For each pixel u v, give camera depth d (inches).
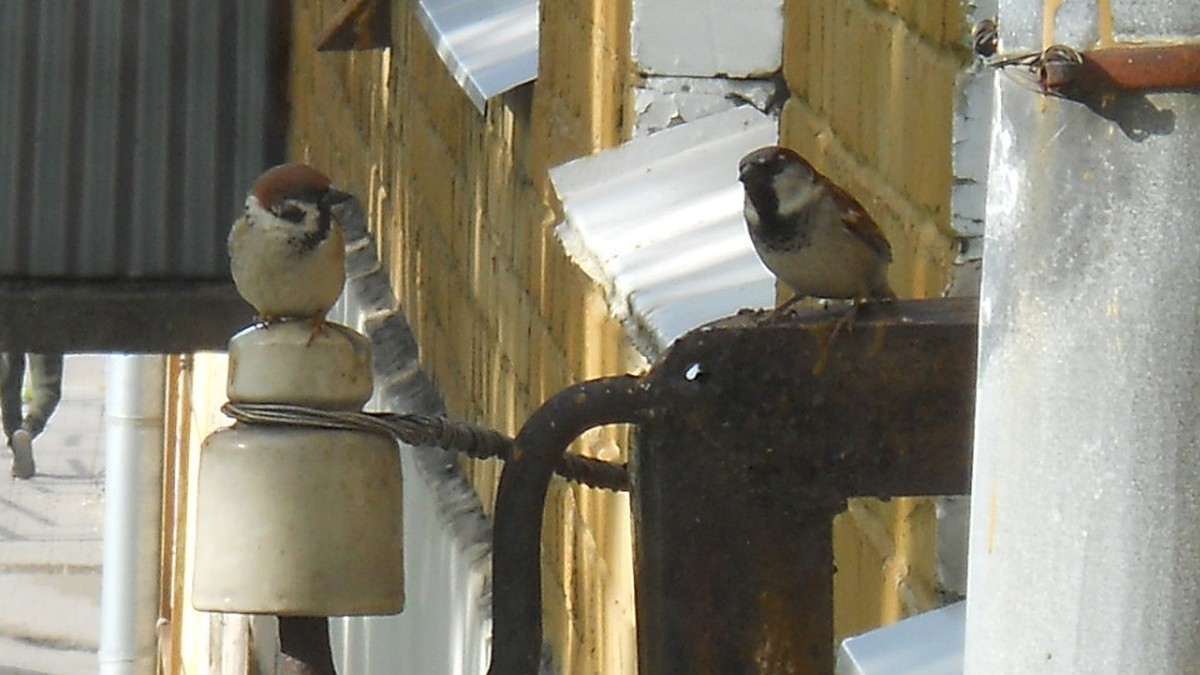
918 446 156.9
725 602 159.0
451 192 427.5
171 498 1137.4
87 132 660.1
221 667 830.5
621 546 260.2
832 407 157.3
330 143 632.4
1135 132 101.7
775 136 281.9
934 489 157.1
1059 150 105.2
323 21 613.9
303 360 180.5
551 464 164.7
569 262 299.3
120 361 916.6
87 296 658.8
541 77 335.9
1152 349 102.1
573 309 295.4
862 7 221.3
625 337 253.4
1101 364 103.9
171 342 663.8
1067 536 105.8
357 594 179.2
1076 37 103.5
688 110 289.4
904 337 154.8
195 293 666.2
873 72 215.6
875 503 200.2
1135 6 101.1
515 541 166.7
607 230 259.0
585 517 292.8
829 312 160.4
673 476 158.9
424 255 469.1
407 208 497.7
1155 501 102.6
